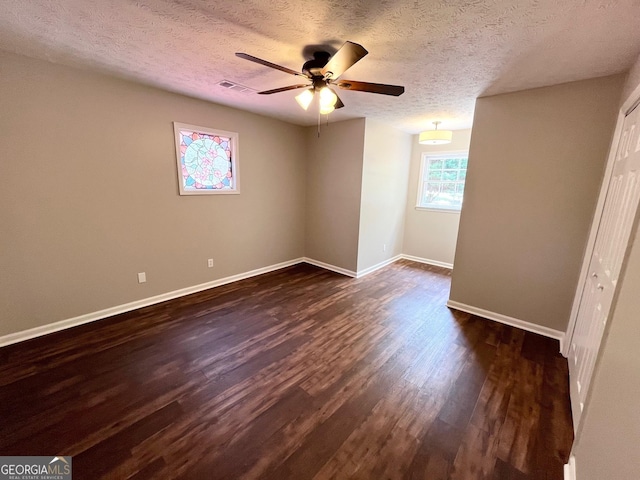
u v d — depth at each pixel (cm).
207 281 379
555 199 260
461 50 191
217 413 175
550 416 178
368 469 143
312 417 174
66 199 255
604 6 138
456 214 488
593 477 115
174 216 333
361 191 419
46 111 236
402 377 213
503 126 277
